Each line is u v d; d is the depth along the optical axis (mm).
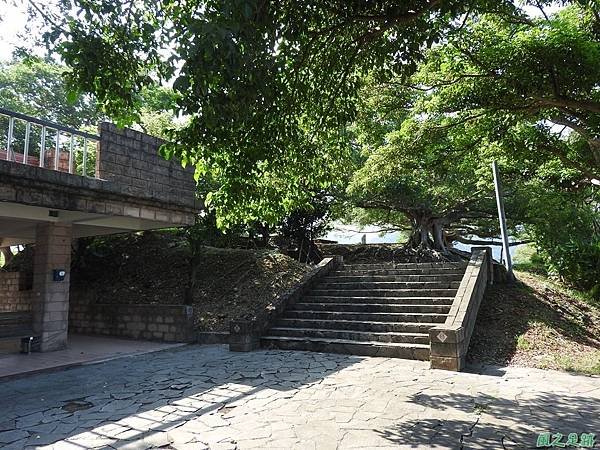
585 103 7211
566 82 7039
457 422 4906
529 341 8422
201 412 5418
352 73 6789
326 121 6738
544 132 10086
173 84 3559
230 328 9641
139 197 9547
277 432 4691
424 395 5941
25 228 11539
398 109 10992
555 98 7281
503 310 9797
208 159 5562
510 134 9805
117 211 9281
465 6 5273
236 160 5453
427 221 19875
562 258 11852
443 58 8266
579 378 6730
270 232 18172
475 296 9328
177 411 5480
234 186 5977
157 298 13469
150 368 8094
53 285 9930
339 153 7445
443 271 11734
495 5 6523
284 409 5453
